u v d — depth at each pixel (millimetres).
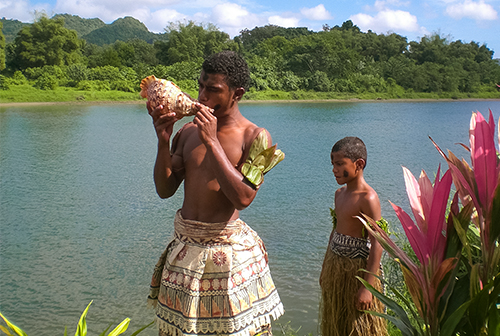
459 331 1468
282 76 79000
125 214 10648
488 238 1409
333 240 2656
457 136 29469
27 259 7793
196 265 1750
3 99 50594
